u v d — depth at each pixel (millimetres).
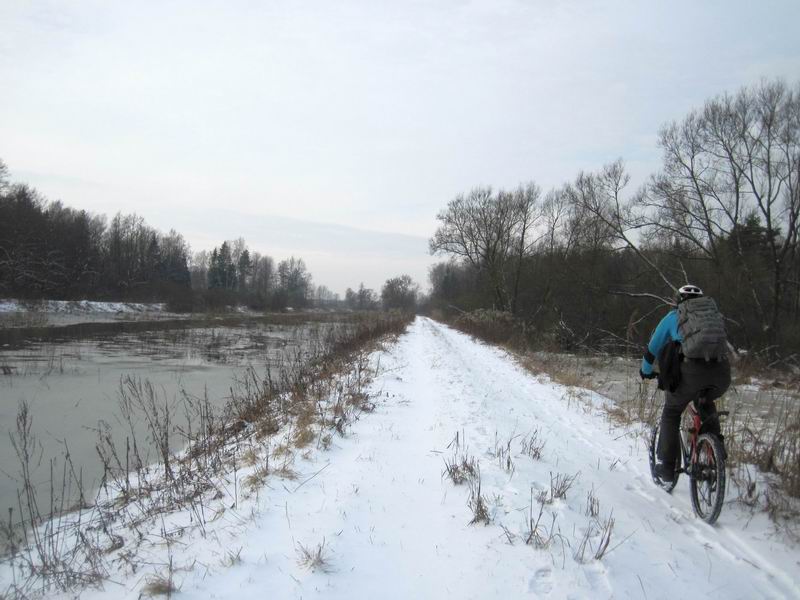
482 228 42688
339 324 33500
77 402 9734
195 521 4039
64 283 46906
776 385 12469
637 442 6129
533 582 2914
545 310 30156
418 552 3346
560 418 7629
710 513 3719
